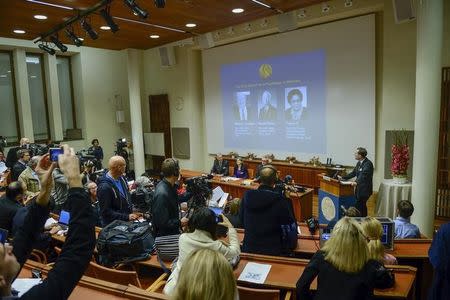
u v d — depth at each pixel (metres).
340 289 1.81
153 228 3.04
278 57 8.09
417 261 3.04
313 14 7.02
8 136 9.68
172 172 3.01
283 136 8.25
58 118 10.27
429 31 4.77
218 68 9.34
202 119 10.27
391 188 5.67
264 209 2.75
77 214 1.10
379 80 6.75
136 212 4.03
